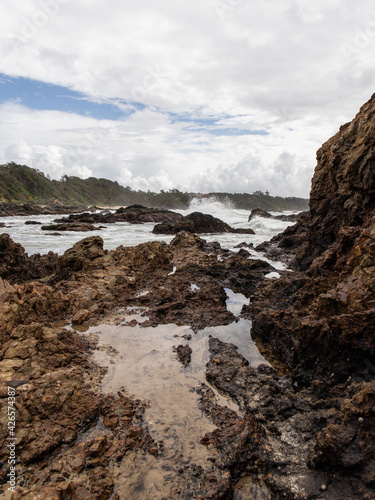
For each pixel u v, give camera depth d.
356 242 7.73
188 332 8.66
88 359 6.94
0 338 6.25
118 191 178.50
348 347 5.82
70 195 146.62
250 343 8.27
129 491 3.97
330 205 14.89
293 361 7.08
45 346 6.54
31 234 31.31
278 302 9.88
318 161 16.11
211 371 6.62
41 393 5.17
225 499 3.96
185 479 4.15
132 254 16.06
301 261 16.55
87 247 14.91
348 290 6.47
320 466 4.14
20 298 8.61
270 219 47.59
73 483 3.94
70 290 11.22
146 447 4.66
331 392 5.48
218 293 11.37
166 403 5.64
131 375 6.48
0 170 119.94
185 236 23.19
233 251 22.72
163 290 11.54
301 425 4.96
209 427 5.08
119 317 9.52
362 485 3.73
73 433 4.79
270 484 4.12
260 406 5.51
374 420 4.01
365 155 10.87
